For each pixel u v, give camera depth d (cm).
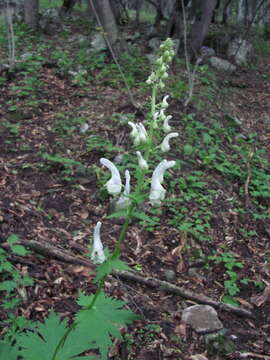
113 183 268
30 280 421
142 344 391
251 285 509
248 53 1510
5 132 710
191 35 1291
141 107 819
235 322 448
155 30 1465
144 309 433
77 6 2403
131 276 469
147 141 271
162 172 263
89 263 473
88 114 803
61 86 914
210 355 396
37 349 288
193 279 501
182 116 836
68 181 616
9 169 618
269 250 573
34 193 579
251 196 673
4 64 971
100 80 970
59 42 1305
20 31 1338
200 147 758
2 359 282
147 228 554
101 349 243
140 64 1092
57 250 475
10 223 505
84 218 557
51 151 676
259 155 813
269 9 2464
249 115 1025
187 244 545
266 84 1315
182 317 429
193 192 638
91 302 255
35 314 396
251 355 400
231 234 588
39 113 789
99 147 692
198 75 1130
